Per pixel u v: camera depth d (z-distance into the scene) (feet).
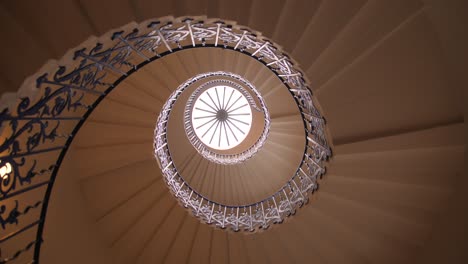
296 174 15.21
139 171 14.21
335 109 9.64
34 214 9.62
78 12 6.62
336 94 9.45
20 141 8.70
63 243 10.62
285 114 19.94
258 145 21.17
